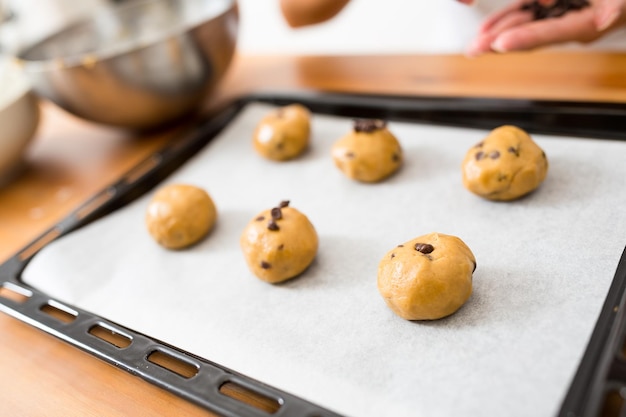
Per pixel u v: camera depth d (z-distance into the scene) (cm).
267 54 66
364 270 37
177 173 49
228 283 38
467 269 32
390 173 43
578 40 46
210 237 42
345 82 55
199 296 37
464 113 46
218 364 32
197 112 58
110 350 32
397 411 28
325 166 46
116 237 43
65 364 34
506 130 39
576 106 42
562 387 27
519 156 37
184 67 51
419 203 40
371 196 42
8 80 56
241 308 36
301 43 97
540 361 29
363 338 32
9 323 38
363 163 42
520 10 48
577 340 29
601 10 44
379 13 86
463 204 39
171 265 40
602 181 37
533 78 48
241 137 52
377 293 35
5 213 49
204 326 35
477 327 31
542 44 44
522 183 37
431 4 81
